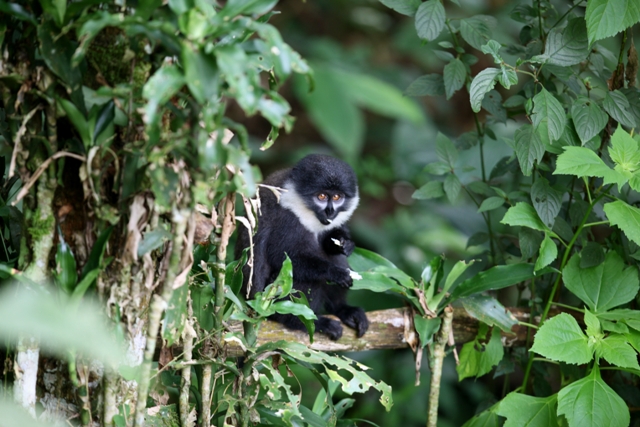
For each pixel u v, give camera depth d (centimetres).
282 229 903
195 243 587
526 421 663
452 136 1791
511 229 1188
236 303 586
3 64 464
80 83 448
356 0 1975
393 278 772
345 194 934
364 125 1902
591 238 789
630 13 620
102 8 450
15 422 384
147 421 543
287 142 1820
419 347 725
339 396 1132
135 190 457
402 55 1995
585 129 654
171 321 494
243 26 406
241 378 596
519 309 775
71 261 469
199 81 392
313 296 895
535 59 656
